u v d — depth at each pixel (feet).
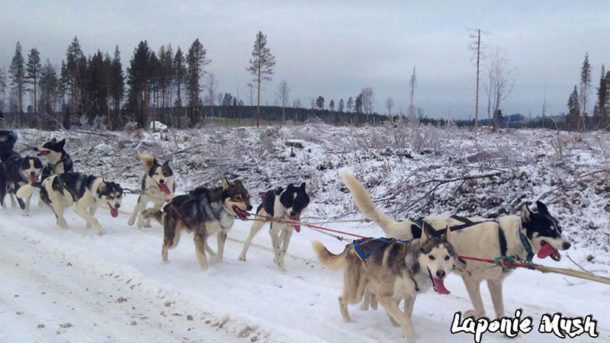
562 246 15.78
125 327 16.20
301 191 24.26
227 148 50.24
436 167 38.55
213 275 22.58
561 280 22.22
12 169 38.32
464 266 17.33
